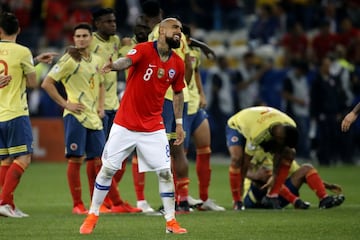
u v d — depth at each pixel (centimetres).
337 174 6494
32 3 8850
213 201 4362
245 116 4162
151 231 3362
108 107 4409
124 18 8812
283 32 8612
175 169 4088
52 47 8756
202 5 8975
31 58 3991
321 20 8319
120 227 3500
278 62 8400
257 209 4231
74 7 8806
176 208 4091
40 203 4703
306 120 7500
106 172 3225
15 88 3975
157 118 3231
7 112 3953
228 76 7850
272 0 9338
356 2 8706
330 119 7294
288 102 7494
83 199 4925
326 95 7250
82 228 3272
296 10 8769
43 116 7881
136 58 3167
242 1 9506
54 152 7738
